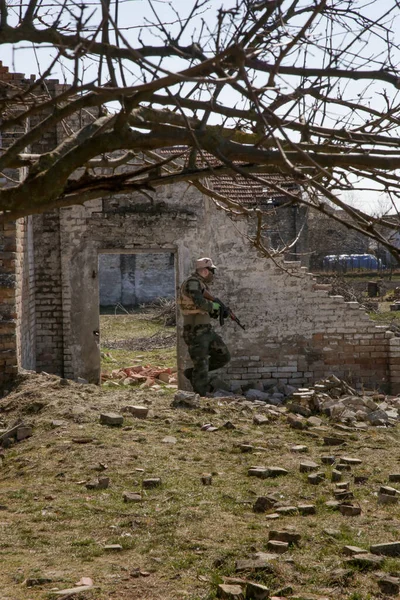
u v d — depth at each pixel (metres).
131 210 12.62
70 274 12.62
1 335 10.25
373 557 5.10
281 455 7.82
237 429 8.70
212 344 11.28
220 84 3.51
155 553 5.30
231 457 7.68
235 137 4.79
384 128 4.14
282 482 6.91
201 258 11.84
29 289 12.02
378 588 4.73
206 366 11.07
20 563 5.13
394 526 5.85
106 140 3.68
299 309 12.84
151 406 9.42
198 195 12.66
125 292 36.16
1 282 10.22
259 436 8.49
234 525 5.86
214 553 5.29
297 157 3.55
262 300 12.79
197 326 11.11
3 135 11.12
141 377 14.39
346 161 3.47
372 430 9.11
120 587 4.73
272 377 12.85
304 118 4.25
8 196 3.74
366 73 3.74
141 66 3.41
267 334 12.82
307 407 9.95
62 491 6.64
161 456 7.56
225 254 12.73
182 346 12.80
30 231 12.27
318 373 12.90
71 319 12.66
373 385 12.93
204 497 6.46
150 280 36.25
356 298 27.50
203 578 4.86
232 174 3.74
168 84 3.12
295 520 5.99
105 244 12.62
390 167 3.46
